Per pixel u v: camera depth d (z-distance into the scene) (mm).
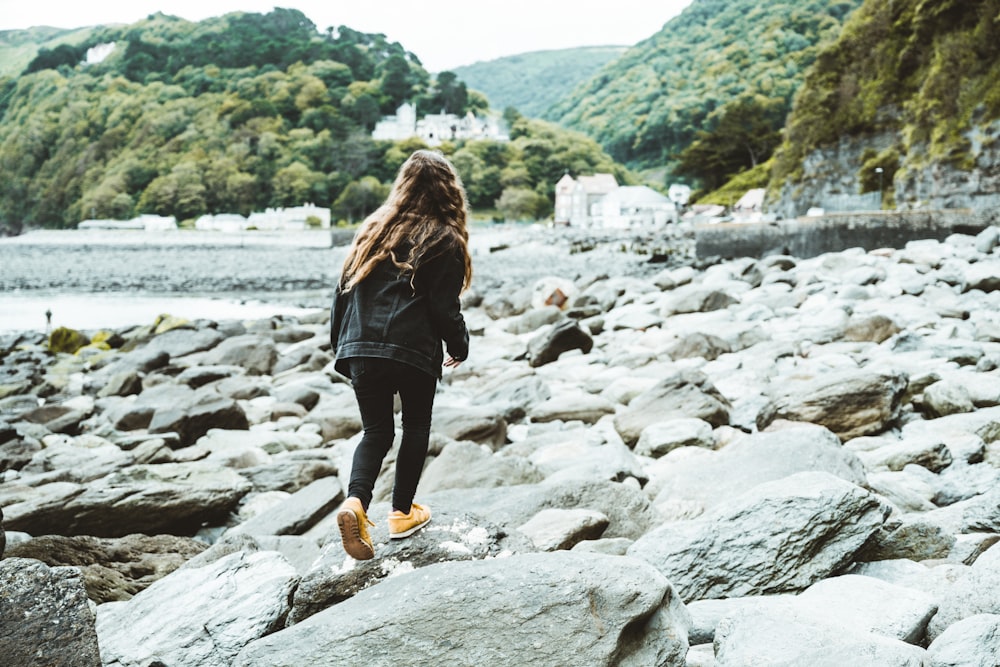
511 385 10898
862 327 12203
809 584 3965
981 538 4309
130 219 169750
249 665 3076
